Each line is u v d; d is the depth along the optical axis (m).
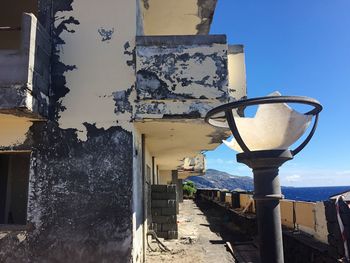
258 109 2.70
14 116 5.82
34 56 5.52
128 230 5.79
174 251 8.55
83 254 5.73
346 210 5.64
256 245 9.37
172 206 10.06
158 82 5.98
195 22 9.81
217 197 22.84
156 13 9.29
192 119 6.04
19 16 8.56
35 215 5.88
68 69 6.22
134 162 6.18
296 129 2.66
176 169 20.72
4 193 7.37
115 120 6.07
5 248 5.80
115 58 6.24
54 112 6.12
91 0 6.43
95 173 5.96
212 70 5.98
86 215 5.85
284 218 8.68
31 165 6.03
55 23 6.34
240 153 2.73
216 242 10.11
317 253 6.13
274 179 2.63
